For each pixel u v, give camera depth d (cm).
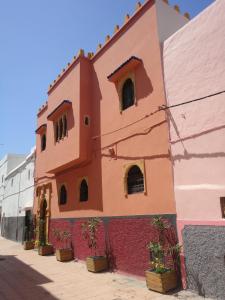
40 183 1688
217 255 602
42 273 962
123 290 712
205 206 650
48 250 1378
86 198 1162
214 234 616
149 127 855
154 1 913
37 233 1650
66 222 1291
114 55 1079
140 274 803
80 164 1209
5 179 2817
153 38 894
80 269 992
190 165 702
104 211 1009
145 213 820
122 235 899
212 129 664
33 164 1903
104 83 1115
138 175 887
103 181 1039
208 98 686
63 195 1376
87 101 1174
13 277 920
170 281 669
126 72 984
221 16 686
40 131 1712
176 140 753
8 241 2198
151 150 835
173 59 809
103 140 1070
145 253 797
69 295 703
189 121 725
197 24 749
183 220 693
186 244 672
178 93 773
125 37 1031
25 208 1891
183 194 707
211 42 701
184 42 780
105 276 867
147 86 888
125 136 952
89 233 1080
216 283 595
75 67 1235
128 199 896
